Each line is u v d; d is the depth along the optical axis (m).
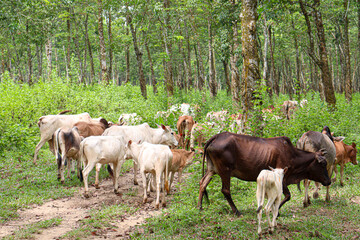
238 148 7.43
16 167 12.76
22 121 17.03
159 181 8.33
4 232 6.79
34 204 8.80
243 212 7.65
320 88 31.58
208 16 25.67
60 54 46.94
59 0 27.94
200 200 7.89
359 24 25.75
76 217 7.89
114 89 24.22
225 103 21.98
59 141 10.72
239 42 21.97
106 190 10.14
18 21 15.66
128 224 7.39
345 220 6.98
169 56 25.05
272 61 28.77
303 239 5.96
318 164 7.54
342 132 13.13
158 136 11.85
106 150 9.54
